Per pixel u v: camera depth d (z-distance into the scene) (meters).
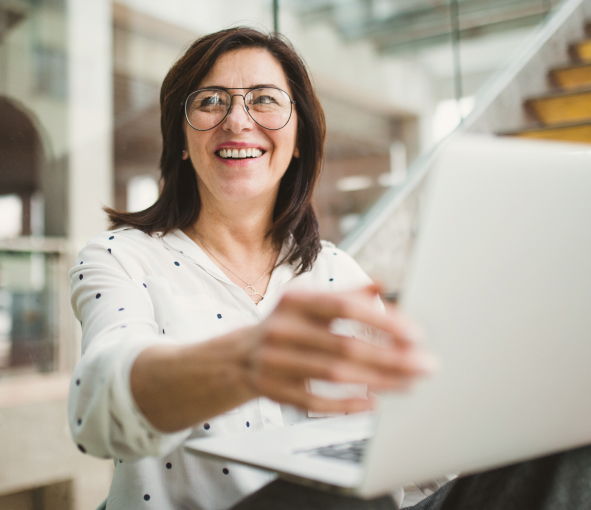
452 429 0.38
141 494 0.79
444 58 4.20
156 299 0.89
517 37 4.03
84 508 2.02
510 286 0.38
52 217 3.49
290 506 0.52
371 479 0.35
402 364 0.30
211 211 1.05
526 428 0.43
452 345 0.36
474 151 0.35
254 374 0.38
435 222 0.34
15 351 3.24
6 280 3.28
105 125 3.60
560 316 0.41
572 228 0.40
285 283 1.06
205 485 0.81
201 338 0.88
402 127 4.39
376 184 4.26
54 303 3.45
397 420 0.35
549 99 3.08
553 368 0.42
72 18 3.53
